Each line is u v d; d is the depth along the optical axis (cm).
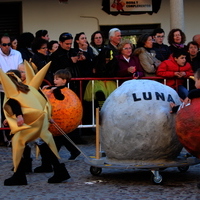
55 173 730
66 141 888
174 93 743
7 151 985
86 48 1068
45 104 726
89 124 1045
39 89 741
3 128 1007
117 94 733
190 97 677
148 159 723
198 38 1097
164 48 1055
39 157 920
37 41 992
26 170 800
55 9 1429
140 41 1046
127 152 718
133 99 717
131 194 658
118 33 1068
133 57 1026
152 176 707
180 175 763
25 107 697
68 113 871
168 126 709
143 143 708
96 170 767
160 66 999
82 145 1028
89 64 1053
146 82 738
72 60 1026
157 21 1459
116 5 1444
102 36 1119
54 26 1431
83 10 1438
